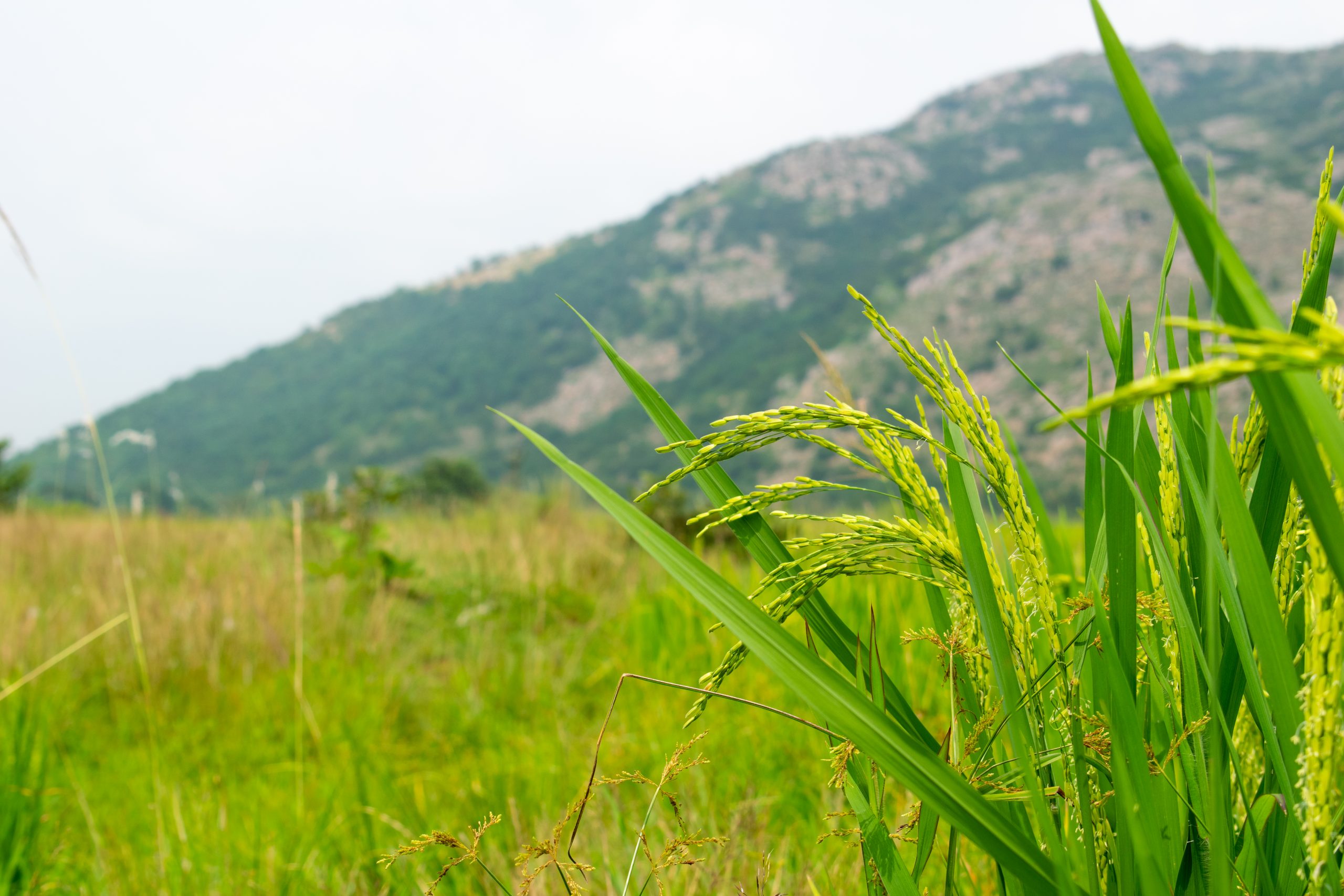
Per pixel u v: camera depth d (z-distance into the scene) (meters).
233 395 130.88
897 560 0.81
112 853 2.17
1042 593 0.71
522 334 125.12
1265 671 0.56
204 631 4.74
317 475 104.62
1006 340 72.19
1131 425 0.69
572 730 3.20
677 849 0.95
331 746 3.31
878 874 0.77
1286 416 0.44
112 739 3.63
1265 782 0.70
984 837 0.60
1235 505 0.56
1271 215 69.25
